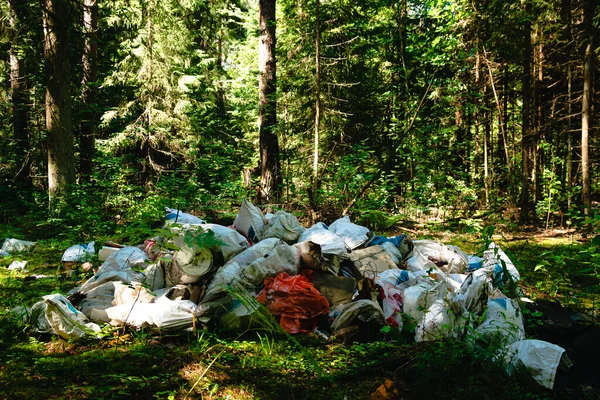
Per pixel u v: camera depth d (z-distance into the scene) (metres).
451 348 3.56
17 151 14.86
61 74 10.06
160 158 15.73
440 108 11.88
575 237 9.99
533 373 3.27
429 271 5.03
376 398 3.11
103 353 3.69
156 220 6.29
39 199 11.78
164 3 14.66
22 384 3.15
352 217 10.32
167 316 4.01
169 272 4.57
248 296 4.07
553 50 12.42
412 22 13.93
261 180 12.19
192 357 3.59
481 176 15.09
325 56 13.17
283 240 5.33
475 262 5.70
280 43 14.65
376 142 14.57
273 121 12.22
